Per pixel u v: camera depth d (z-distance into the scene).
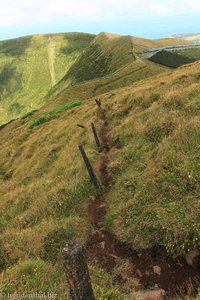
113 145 19.91
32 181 24.64
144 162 14.67
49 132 34.88
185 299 8.23
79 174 17.52
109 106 28.59
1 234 15.70
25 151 33.97
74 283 5.78
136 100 24.88
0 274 10.44
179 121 16.11
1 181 30.81
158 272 9.52
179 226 9.80
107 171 16.47
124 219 11.73
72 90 110.19
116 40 191.50
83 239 12.12
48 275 9.57
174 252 9.62
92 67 184.75
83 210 14.28
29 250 12.16
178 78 25.20
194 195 10.81
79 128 28.72
